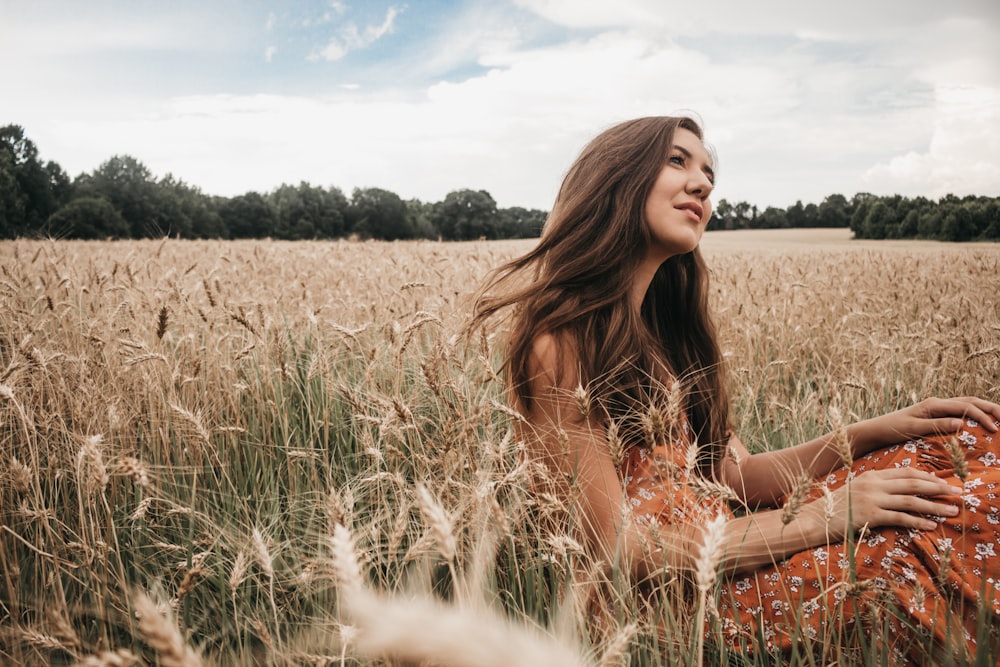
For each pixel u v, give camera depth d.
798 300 6.16
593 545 1.76
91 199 58.34
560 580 1.65
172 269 6.36
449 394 2.14
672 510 1.61
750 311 5.23
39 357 2.66
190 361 3.08
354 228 90.31
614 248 2.02
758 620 1.55
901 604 1.54
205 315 3.65
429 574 1.70
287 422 2.96
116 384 3.02
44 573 1.95
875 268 9.11
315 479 2.46
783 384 4.23
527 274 2.33
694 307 2.51
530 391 1.96
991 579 1.53
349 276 6.36
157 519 2.42
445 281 5.01
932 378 3.80
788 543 1.70
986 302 6.12
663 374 2.11
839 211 77.50
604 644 1.40
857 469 1.97
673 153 2.08
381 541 1.90
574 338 1.93
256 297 4.72
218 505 2.54
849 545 1.45
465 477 1.88
